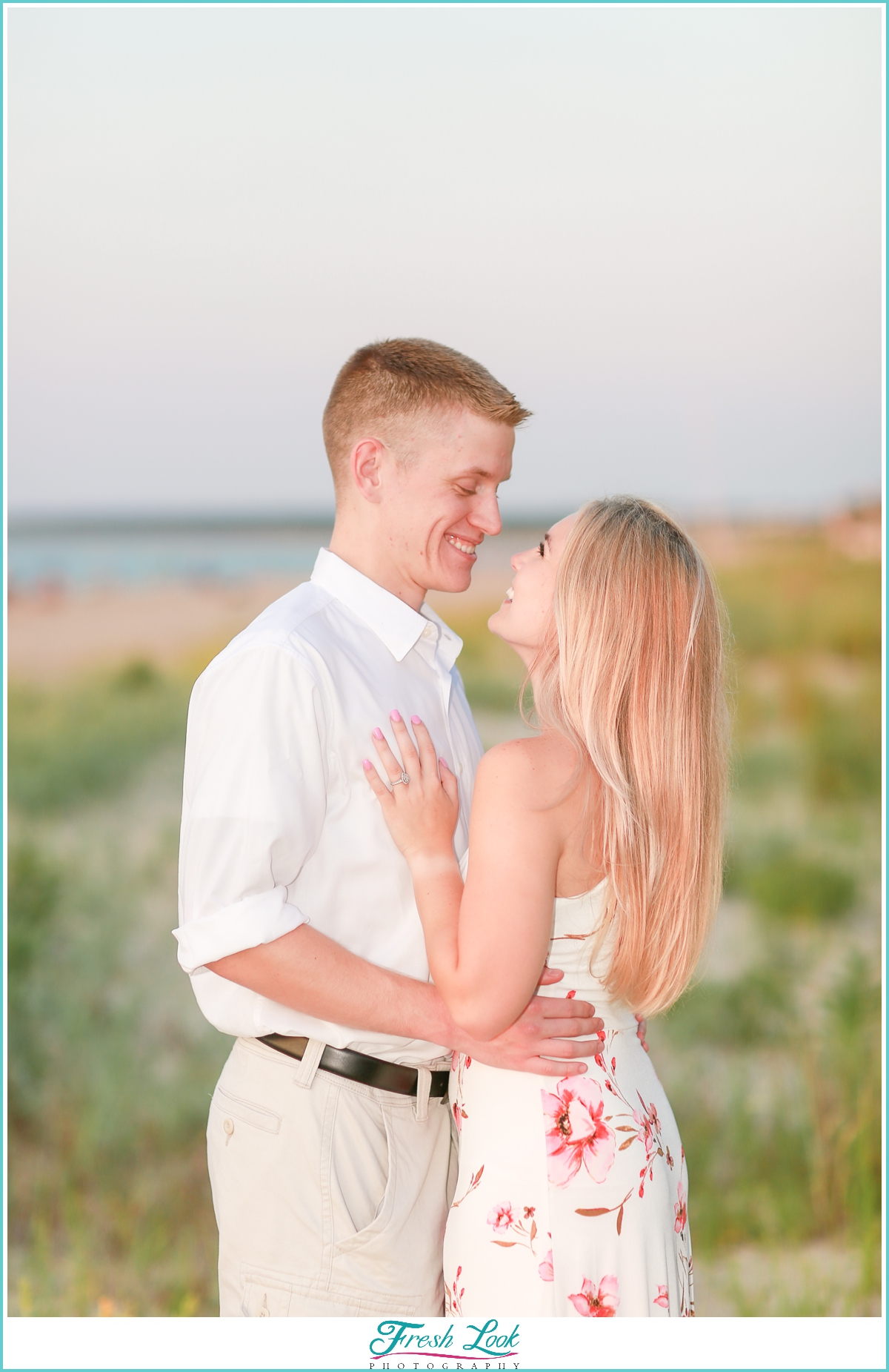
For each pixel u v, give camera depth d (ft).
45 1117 16.43
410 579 6.20
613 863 5.08
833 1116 15.05
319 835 5.48
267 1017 5.45
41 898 21.99
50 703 37.22
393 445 5.93
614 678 5.12
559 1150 5.02
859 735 32.55
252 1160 5.47
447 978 4.97
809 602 42.73
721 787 5.46
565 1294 4.91
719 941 22.31
